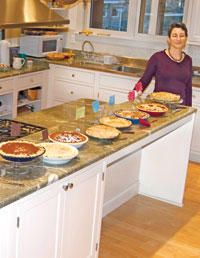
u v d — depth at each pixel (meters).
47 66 5.48
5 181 2.05
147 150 3.92
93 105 3.22
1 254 1.94
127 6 5.58
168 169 3.87
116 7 5.66
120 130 2.90
